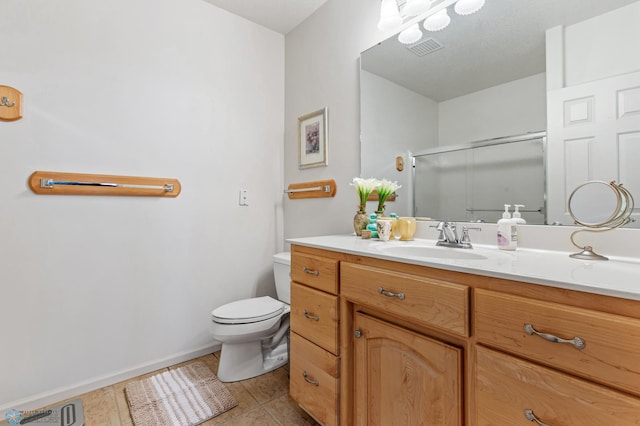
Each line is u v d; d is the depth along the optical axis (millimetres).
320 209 2066
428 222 1451
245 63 2203
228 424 1352
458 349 824
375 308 1042
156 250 1824
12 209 1414
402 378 979
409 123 1529
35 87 1464
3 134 1394
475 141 1291
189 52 1946
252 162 2238
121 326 1703
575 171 1020
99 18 1635
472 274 787
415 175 1505
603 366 571
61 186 1510
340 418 1169
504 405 711
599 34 978
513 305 698
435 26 1435
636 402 530
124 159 1708
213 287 2047
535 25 1126
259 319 1621
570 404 608
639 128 903
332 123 1967
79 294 1580
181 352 1912
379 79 1665
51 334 1502
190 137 1949
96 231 1630
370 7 1724
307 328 1314
